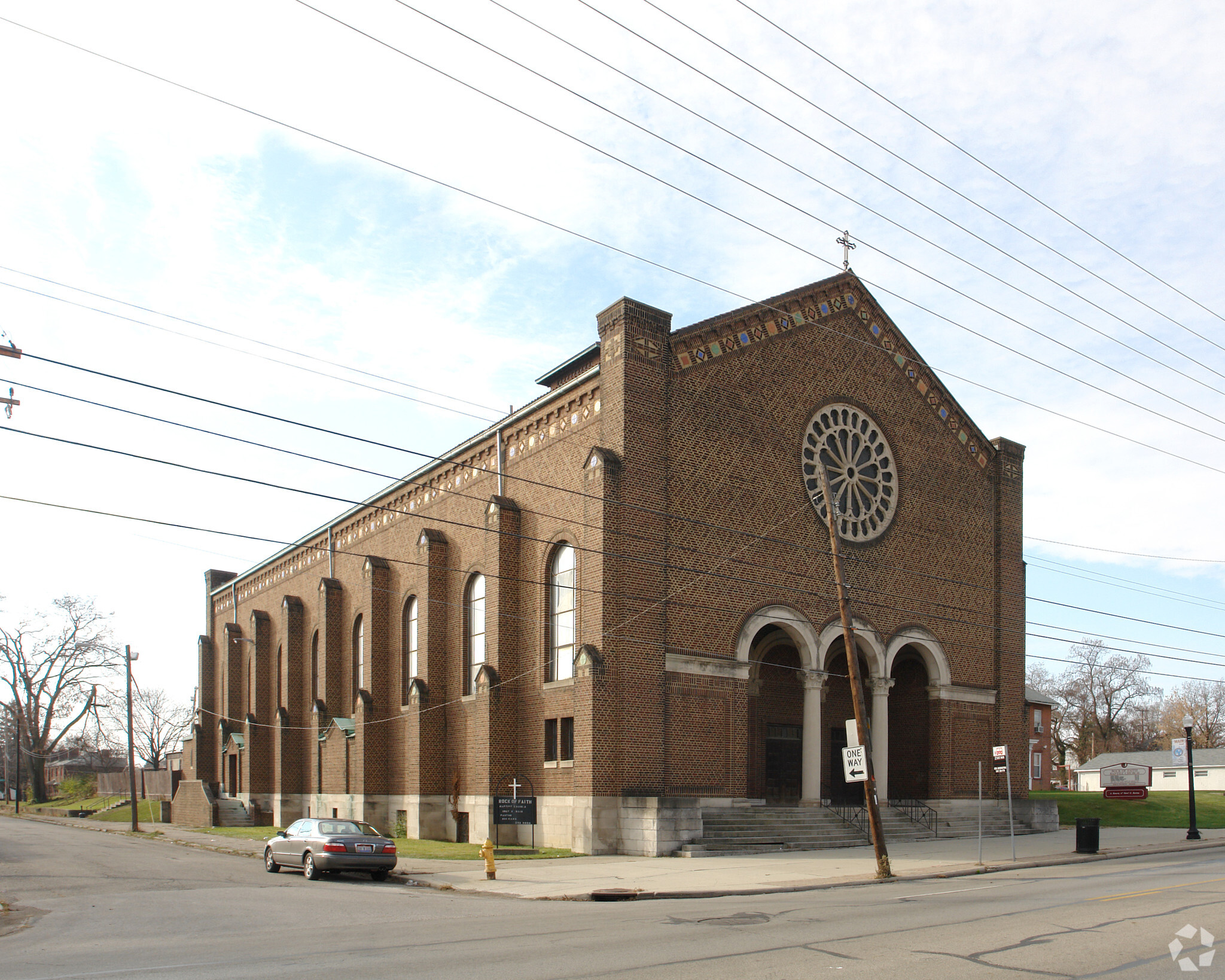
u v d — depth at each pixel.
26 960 13.23
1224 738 130.00
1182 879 23.27
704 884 22.88
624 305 33.19
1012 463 45.69
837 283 40.34
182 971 12.16
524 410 37.75
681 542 33.59
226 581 71.69
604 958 12.83
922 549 41.50
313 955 13.34
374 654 46.06
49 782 142.75
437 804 39.53
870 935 14.70
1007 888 21.91
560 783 33.12
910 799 41.28
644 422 33.06
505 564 36.91
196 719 69.25
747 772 36.28
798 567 36.81
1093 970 11.86
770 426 36.81
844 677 42.44
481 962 12.57
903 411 42.06
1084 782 105.19
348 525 52.31
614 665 31.45
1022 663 44.28
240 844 41.06
